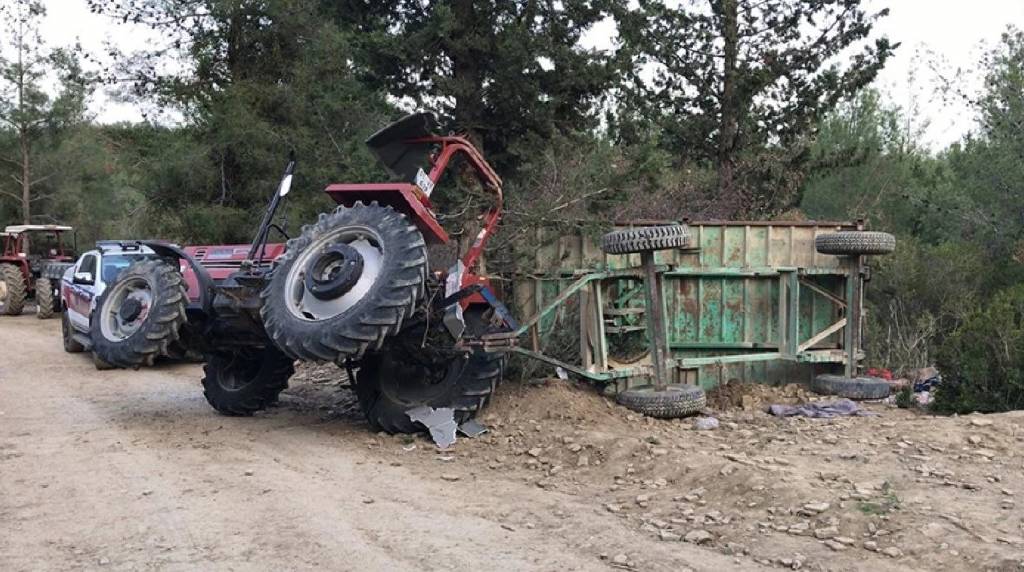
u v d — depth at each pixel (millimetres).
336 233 6965
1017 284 11844
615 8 14375
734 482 5480
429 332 7215
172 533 4859
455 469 6371
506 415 7625
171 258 8391
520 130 14336
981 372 7770
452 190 9695
